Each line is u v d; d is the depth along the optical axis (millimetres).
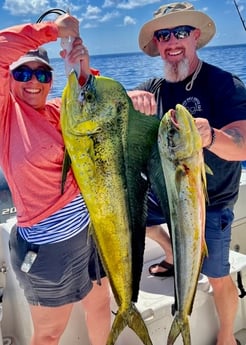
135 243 1665
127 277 1688
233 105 2361
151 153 1578
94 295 2408
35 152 1960
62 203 2045
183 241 1585
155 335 2537
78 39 1603
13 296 2922
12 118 1992
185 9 2504
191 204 1556
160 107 2674
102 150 1593
